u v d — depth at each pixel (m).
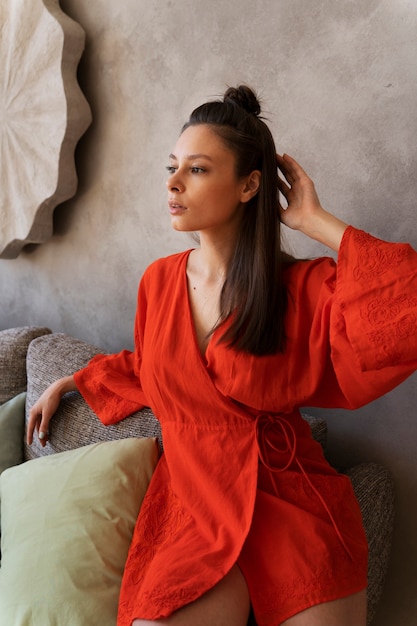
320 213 1.14
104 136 2.03
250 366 1.13
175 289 1.29
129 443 1.38
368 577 1.20
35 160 2.06
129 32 1.89
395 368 1.00
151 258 1.95
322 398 1.21
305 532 1.05
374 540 1.26
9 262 2.48
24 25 2.02
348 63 1.42
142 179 1.93
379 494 1.36
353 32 1.40
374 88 1.39
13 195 2.17
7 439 1.69
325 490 1.13
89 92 2.04
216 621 0.97
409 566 1.48
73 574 1.21
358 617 1.01
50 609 1.17
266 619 1.00
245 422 1.16
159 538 1.20
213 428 1.18
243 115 1.15
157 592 0.97
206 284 1.25
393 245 1.03
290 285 1.18
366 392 1.06
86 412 1.54
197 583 0.98
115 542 1.26
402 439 1.46
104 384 1.47
